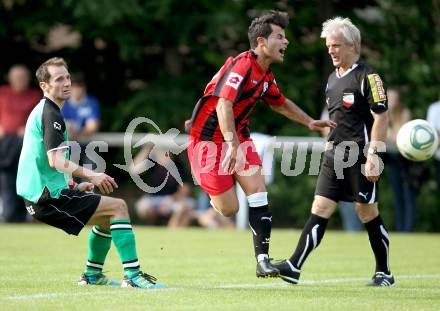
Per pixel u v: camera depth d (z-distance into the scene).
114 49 77.50
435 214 64.44
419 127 28.92
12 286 26.62
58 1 73.94
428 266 35.16
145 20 72.69
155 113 72.44
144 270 32.25
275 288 27.05
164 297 24.05
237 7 74.56
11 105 56.16
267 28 26.73
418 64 74.19
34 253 38.44
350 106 27.53
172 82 74.88
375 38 74.75
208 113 27.62
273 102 28.98
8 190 56.84
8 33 75.38
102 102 78.69
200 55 77.00
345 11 74.94
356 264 35.50
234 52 77.06
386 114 27.08
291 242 46.59
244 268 33.25
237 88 26.22
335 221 66.69
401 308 22.56
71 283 27.42
